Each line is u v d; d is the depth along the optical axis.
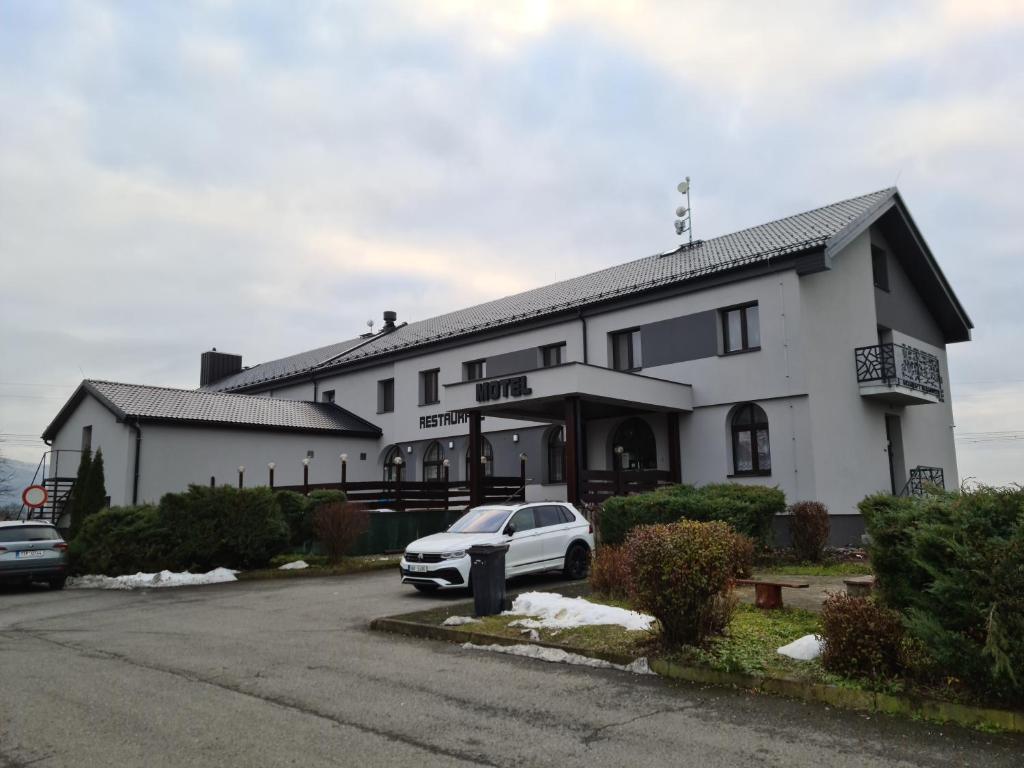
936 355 26.44
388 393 31.94
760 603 9.91
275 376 38.09
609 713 6.14
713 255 23.25
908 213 23.19
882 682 6.28
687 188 28.05
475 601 10.27
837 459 19.36
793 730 5.66
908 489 21.88
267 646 9.16
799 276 19.25
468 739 5.52
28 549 15.63
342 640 9.48
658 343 22.08
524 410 22.20
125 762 5.10
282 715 6.14
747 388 19.92
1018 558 5.65
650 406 20.34
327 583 15.60
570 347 24.41
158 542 17.16
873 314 22.16
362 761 5.07
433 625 9.68
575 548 14.35
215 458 26.16
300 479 28.45
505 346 26.53
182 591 15.23
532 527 13.85
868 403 21.11
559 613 9.77
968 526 6.02
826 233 19.59
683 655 7.45
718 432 20.52
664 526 8.09
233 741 5.50
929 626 6.00
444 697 6.66
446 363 28.78
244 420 27.22
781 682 6.59
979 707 5.70
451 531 13.75
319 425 29.64
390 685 7.12
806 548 15.43
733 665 6.95
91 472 22.19
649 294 22.19
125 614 12.27
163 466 24.83
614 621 9.13
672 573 7.63
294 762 5.06
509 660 8.14
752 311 20.42
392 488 21.81
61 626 11.18
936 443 25.27
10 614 12.61
